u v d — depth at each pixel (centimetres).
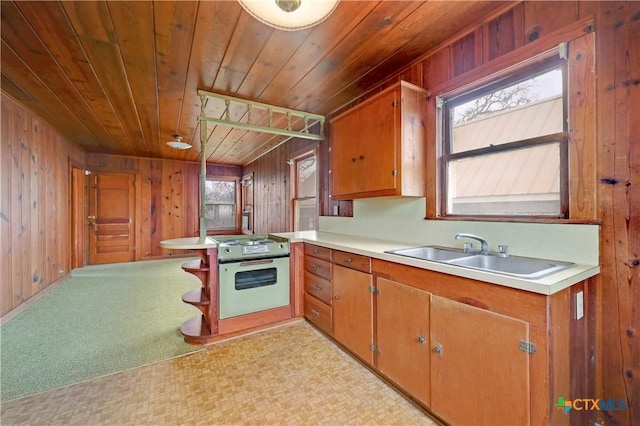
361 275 194
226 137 438
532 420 105
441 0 155
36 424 145
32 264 333
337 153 263
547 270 122
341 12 163
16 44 192
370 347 187
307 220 418
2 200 275
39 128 351
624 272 124
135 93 274
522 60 158
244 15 165
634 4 121
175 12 162
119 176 579
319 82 252
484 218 180
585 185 135
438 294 141
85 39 187
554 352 104
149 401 162
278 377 185
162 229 624
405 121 201
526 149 167
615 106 127
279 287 262
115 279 439
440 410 140
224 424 145
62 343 232
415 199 223
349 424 145
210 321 233
